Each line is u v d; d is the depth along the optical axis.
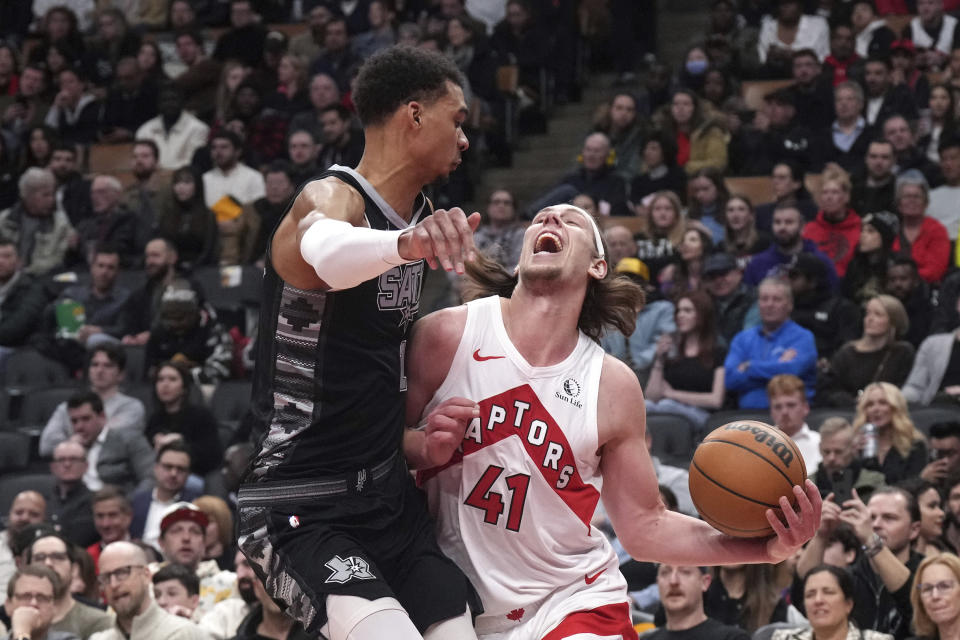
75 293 11.61
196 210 12.27
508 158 13.94
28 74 15.33
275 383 3.32
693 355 9.28
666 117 12.49
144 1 16.89
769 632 6.10
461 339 3.60
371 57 3.37
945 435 7.43
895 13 14.35
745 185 11.78
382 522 3.36
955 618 5.63
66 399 10.50
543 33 14.62
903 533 6.34
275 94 14.20
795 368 8.98
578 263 3.57
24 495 8.31
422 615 3.36
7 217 12.97
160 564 7.37
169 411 9.55
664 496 6.74
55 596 6.83
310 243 2.96
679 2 16.36
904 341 9.16
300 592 3.21
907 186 10.30
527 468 3.52
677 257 10.15
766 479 3.39
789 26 13.91
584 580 3.58
